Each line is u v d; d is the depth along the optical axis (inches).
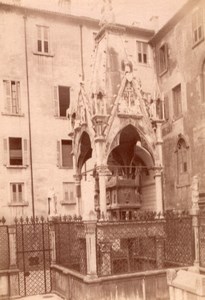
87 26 1156.5
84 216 437.4
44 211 1037.2
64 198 1063.6
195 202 514.9
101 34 553.6
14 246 578.2
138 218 501.0
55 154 1072.8
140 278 450.9
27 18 1091.9
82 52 1139.9
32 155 1048.2
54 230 593.9
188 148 1001.5
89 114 522.6
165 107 1136.2
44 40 1109.7
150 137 520.1
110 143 496.7
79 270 494.0
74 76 1122.7
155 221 488.1
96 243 437.1
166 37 1140.5
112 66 524.1
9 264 569.9
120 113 504.1
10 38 1067.9
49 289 597.6
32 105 1068.5
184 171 1036.5
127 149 594.6
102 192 484.1
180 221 507.5
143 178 710.5
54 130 1080.8
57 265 566.3
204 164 934.4
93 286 425.7
